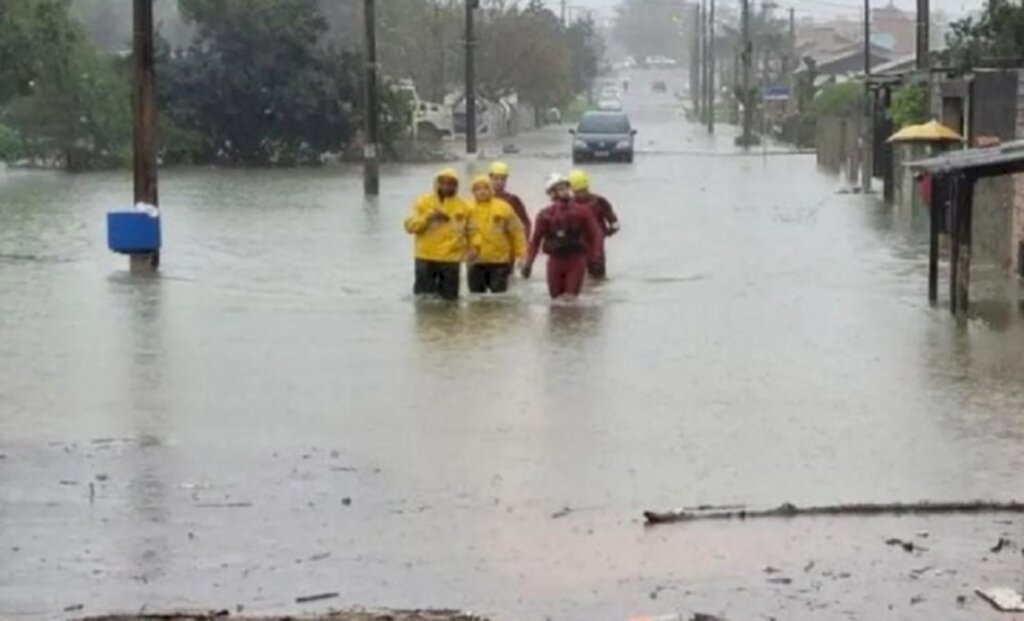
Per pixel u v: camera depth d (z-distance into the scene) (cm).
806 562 1414
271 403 2156
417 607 1292
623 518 1567
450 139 11856
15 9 8188
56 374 2364
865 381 2325
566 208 3244
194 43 9525
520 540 1489
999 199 3819
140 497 1639
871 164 6806
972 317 2995
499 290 3362
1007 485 1691
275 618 1238
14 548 1451
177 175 8194
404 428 1995
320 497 1645
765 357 2544
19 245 4350
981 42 5016
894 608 1288
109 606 1290
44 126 8662
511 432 1972
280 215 5434
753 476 1739
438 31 13525
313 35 9325
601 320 2967
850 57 17000
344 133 9406
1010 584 1347
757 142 12600
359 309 3112
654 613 1273
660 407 2131
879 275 3716
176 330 2816
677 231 4853
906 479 1720
